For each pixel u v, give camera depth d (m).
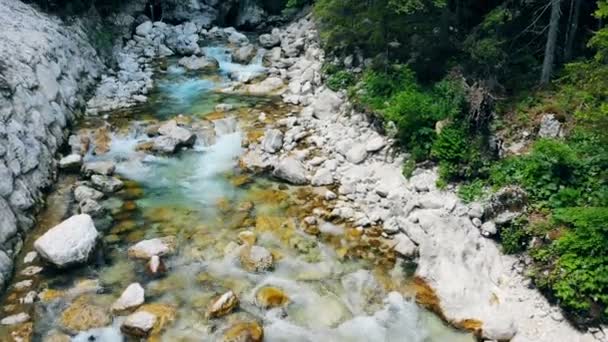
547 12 17.41
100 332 9.77
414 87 16.50
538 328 10.20
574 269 10.29
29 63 15.81
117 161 15.62
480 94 14.48
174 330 9.88
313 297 10.93
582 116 11.98
